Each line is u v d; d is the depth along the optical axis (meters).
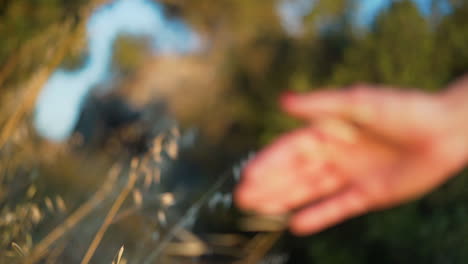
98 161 0.82
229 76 3.27
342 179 0.59
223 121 2.96
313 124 0.59
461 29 1.79
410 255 1.59
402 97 0.56
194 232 0.60
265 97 2.87
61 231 0.44
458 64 1.81
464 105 0.54
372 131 0.57
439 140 0.55
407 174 0.56
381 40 1.84
